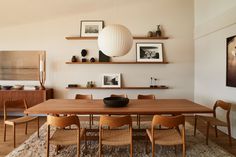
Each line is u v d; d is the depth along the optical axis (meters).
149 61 4.90
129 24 4.96
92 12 4.96
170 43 5.00
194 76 5.03
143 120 4.62
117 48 2.66
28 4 4.91
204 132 3.70
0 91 4.52
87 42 4.96
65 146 3.01
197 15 4.86
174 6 4.99
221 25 3.71
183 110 2.57
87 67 4.99
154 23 4.98
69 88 4.90
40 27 4.95
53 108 2.68
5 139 3.32
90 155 2.73
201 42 4.64
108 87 4.88
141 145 3.08
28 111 2.52
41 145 3.05
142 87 4.87
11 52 4.94
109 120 2.21
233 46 3.35
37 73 4.93
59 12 4.95
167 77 5.02
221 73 3.78
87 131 3.32
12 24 4.93
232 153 2.81
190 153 2.79
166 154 2.77
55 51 4.97
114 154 2.76
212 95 4.14
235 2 3.33
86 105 2.91
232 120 3.44
